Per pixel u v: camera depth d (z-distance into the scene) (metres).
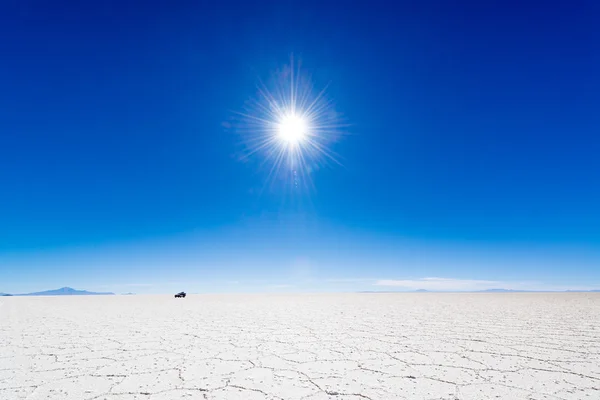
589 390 4.02
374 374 4.72
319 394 3.91
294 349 6.44
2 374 4.77
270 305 19.33
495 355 5.85
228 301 24.41
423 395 3.86
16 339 7.64
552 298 26.44
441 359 5.57
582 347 6.52
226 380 4.47
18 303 23.44
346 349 6.41
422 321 10.80
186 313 14.21
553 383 4.29
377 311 14.74
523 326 9.45
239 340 7.43
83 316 13.03
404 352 6.12
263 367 5.12
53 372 4.88
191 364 5.32
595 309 15.27
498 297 29.44
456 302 21.52
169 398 3.81
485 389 4.07
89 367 5.16
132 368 5.09
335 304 20.03
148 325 10.07
